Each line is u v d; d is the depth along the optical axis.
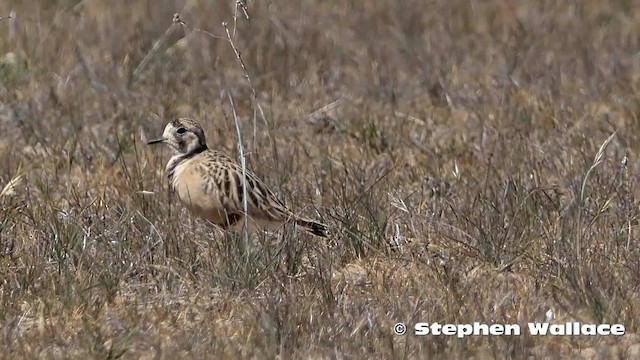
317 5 62.53
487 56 56.22
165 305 33.88
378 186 41.38
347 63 56.19
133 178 42.53
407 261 36.38
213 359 30.75
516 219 37.69
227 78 54.12
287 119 49.75
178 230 37.69
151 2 61.88
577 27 59.72
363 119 49.25
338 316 32.91
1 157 45.62
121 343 31.17
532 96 51.69
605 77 53.66
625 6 62.34
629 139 45.91
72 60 55.16
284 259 35.84
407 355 30.80
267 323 31.98
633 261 35.28
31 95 51.47
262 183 37.62
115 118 49.38
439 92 52.41
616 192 40.06
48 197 40.78
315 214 39.00
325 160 44.41
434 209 39.41
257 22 59.88
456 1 62.75
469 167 44.00
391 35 59.03
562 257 35.62
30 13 60.47
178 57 55.91
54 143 46.91
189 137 38.72
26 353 31.19
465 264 36.28
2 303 33.72
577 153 44.06
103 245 36.72
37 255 36.06
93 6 61.72
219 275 34.78
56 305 33.72
